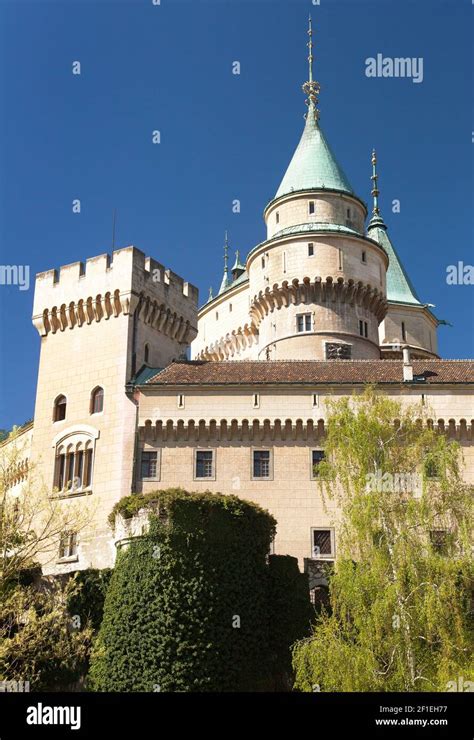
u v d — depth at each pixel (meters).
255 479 54.41
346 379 57.28
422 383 55.72
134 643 42.88
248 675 43.28
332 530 52.91
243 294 84.88
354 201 76.69
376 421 41.38
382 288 74.88
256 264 75.88
